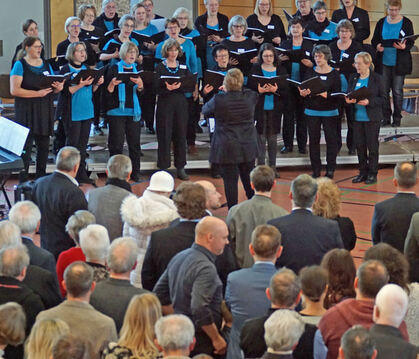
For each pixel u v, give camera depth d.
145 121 14.74
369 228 10.51
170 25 13.02
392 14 14.10
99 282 5.41
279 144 14.85
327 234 6.14
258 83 12.18
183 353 4.24
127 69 12.33
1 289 5.34
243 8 18.16
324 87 12.46
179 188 6.14
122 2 17.08
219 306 5.52
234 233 6.79
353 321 4.65
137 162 12.85
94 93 13.92
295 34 13.38
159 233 6.11
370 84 12.45
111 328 4.92
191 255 5.55
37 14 16.78
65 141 13.46
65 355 3.96
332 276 5.35
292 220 6.19
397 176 7.00
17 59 11.82
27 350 4.46
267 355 4.24
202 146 14.35
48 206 7.50
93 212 7.37
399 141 14.99
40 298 5.60
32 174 13.58
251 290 5.34
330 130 12.92
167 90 12.50
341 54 13.30
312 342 4.77
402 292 4.43
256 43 13.64
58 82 11.59
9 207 10.80
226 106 10.06
